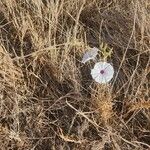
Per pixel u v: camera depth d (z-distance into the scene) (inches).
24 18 36.8
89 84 33.9
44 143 31.5
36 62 34.6
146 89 32.9
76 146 30.9
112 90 33.4
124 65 34.6
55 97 33.5
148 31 35.8
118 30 37.8
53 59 34.2
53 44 36.3
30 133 31.8
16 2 38.4
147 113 32.2
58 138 31.6
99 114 31.4
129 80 32.9
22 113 32.5
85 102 32.7
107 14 38.6
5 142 31.2
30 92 33.4
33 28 35.5
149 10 37.7
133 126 32.0
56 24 36.4
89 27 38.3
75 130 31.6
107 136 30.4
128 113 32.1
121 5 39.2
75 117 31.3
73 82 33.4
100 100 31.3
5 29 37.4
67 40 34.1
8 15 37.6
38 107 32.5
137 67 33.6
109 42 36.5
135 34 36.2
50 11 36.5
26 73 34.1
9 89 33.2
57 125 31.9
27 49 36.1
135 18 35.4
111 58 35.3
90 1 39.1
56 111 32.8
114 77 34.1
